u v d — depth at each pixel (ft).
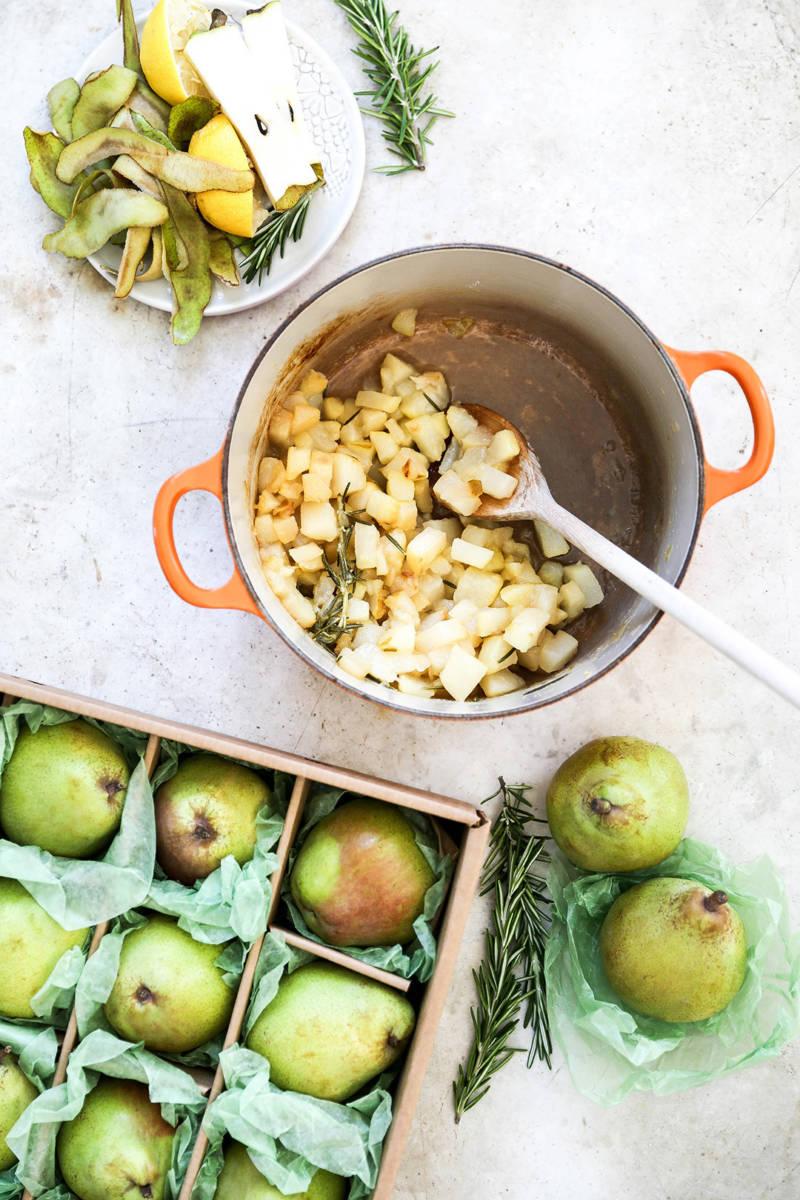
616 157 2.97
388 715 3.00
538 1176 3.03
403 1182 3.03
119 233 2.88
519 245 2.98
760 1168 3.03
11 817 2.65
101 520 3.02
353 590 2.81
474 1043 2.98
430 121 2.93
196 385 3.00
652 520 2.89
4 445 3.03
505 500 2.81
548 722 2.99
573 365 2.94
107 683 3.02
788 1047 3.03
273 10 2.76
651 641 2.99
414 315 2.92
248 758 2.59
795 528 2.99
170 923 2.64
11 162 3.00
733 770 3.00
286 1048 2.59
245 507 2.68
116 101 2.79
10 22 2.99
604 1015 2.83
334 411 2.92
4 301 3.02
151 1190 2.59
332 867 2.63
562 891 2.94
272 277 2.91
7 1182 2.67
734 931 2.68
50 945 2.60
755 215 2.98
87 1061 2.59
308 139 2.80
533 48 2.97
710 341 2.98
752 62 2.97
